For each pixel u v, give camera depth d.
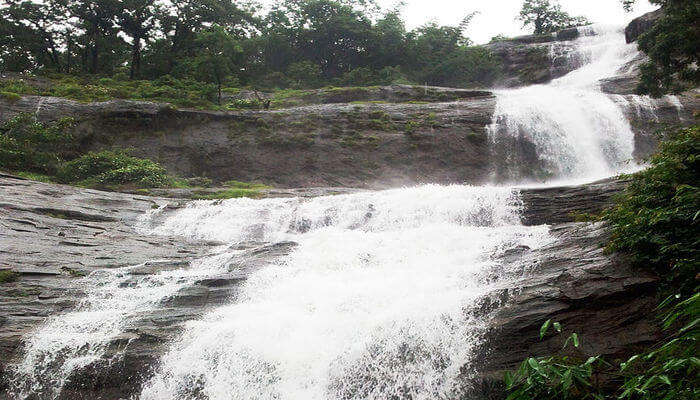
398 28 42.97
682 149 9.02
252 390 8.79
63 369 9.20
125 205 18.09
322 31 42.97
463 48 43.59
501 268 10.08
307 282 11.12
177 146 26.34
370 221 16.33
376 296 10.10
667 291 7.87
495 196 15.71
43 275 11.97
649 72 19.48
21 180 18.83
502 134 27.31
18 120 24.62
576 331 8.05
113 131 26.25
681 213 7.96
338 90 32.91
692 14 17.19
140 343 9.46
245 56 39.38
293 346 9.16
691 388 4.54
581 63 38.47
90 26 41.12
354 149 26.72
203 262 12.95
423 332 8.87
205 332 9.61
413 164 26.23
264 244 14.38
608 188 14.74
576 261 9.31
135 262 13.17
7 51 40.97
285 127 27.52
